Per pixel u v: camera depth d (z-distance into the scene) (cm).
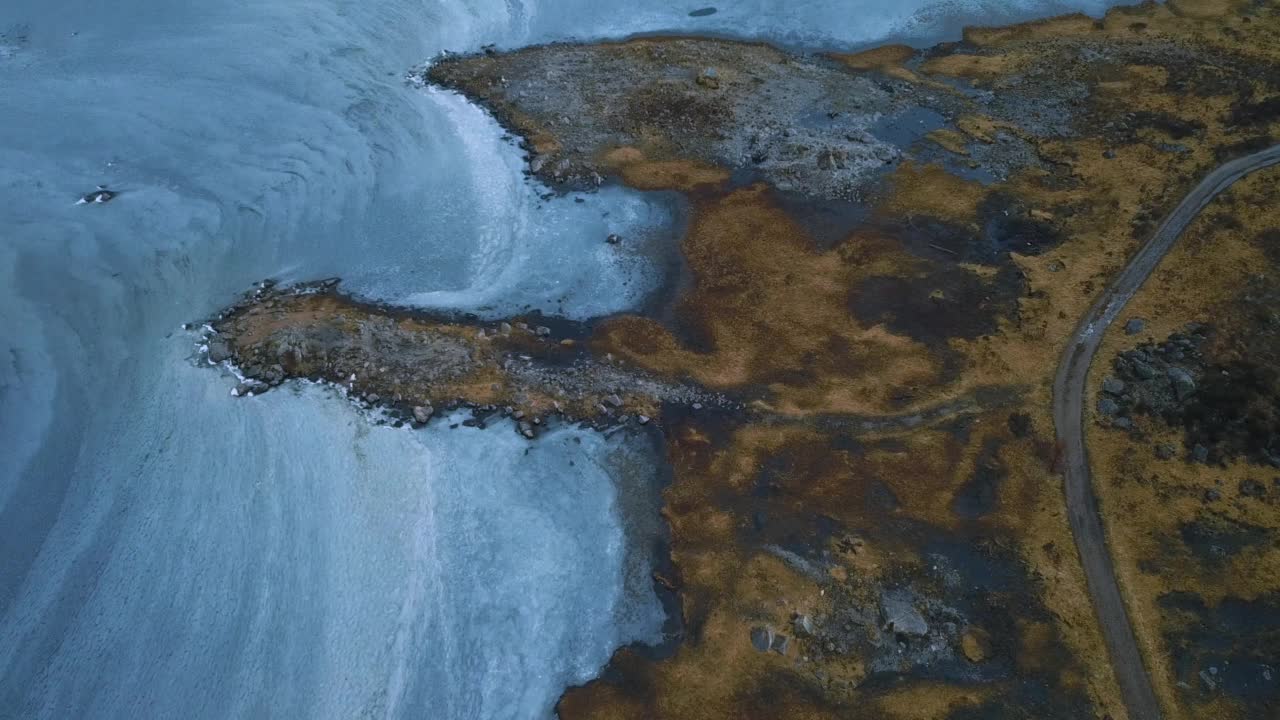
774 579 2719
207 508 2873
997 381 3253
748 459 3062
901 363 3356
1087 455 3000
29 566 2730
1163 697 2427
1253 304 3400
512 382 3294
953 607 2645
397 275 3750
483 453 3072
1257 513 2814
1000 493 2927
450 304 3628
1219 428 3028
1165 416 3078
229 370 3284
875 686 2475
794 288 3688
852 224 3972
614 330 3544
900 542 2811
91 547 2778
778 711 2425
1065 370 3262
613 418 3198
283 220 3909
